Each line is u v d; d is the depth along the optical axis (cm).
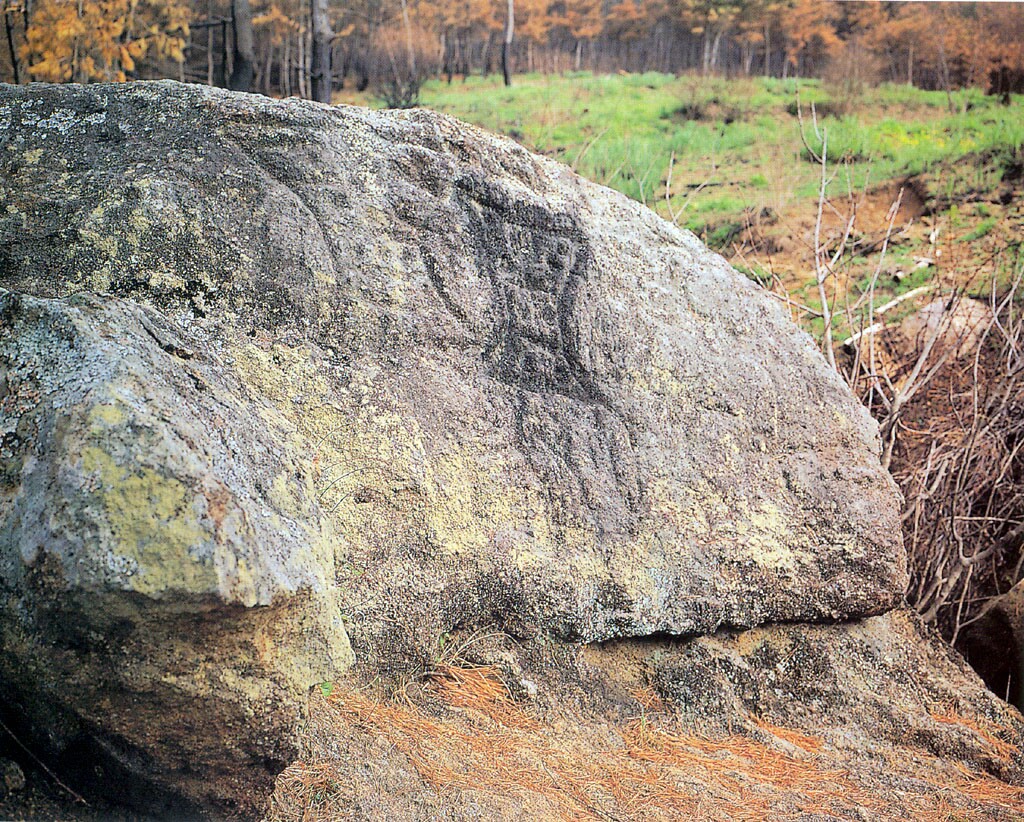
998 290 960
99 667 228
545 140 1670
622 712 429
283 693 249
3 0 935
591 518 433
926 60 2266
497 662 411
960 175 1347
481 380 431
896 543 495
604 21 2881
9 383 253
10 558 226
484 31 2764
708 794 384
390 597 388
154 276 373
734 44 2706
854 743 453
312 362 392
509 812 337
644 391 460
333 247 406
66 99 403
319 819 297
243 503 250
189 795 252
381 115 443
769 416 491
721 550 455
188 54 1631
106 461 226
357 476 389
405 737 360
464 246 437
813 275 1098
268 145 409
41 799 244
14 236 368
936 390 794
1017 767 458
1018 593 594
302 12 1952
